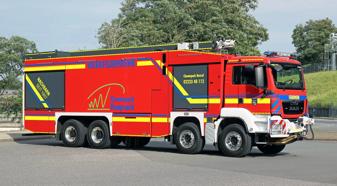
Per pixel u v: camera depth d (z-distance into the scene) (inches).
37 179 452.4
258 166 549.3
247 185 419.5
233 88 656.4
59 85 813.9
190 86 684.7
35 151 726.5
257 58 643.5
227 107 659.4
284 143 650.2
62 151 725.9
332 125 1710.1
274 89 637.9
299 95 675.4
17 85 2134.6
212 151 732.0
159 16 2222.0
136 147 799.1
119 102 748.6
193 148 678.5
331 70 4239.7
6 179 453.1
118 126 749.3
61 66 812.0
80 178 458.0
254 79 642.8
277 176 472.7
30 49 2159.2
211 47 709.9
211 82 668.7
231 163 577.3
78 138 794.2
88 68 783.1
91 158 629.6
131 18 2335.1
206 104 671.1
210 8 1999.3
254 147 829.2
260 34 2130.9
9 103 1546.5
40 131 832.3
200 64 677.9
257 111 641.0
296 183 431.2
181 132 689.6
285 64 658.8
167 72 703.7
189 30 1995.6
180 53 693.9
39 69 836.6
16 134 1088.2
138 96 729.6
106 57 765.3
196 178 458.9
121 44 1918.1
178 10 2095.2
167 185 419.5
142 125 725.3
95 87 775.1
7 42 2112.5
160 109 709.3
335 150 757.9
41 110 831.7
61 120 819.4
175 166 547.5
